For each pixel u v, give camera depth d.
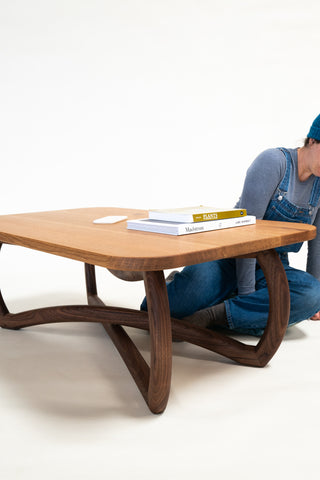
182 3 4.35
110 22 4.32
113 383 1.48
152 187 4.44
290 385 1.45
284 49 4.36
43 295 2.53
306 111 4.42
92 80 4.34
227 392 1.41
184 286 1.85
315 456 1.11
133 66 4.36
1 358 1.69
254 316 1.77
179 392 1.42
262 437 1.18
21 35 4.23
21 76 4.25
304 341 1.82
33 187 4.32
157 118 4.42
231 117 4.43
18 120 4.28
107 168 4.39
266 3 4.33
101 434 1.20
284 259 1.93
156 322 1.19
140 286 2.72
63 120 4.32
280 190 1.77
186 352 1.74
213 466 1.07
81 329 2.01
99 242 1.20
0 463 1.09
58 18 4.27
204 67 4.41
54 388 1.45
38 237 1.30
